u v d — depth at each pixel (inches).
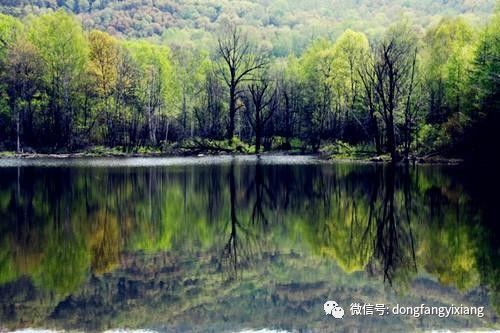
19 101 2797.7
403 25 3233.3
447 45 2554.1
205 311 613.6
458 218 1026.1
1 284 692.7
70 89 2906.0
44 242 892.0
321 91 3085.6
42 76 2842.0
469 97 2018.9
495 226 951.0
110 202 1268.5
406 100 2406.5
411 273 729.6
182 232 969.5
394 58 2405.3
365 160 2378.2
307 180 1651.1
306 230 978.7
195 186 1533.0
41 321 584.4
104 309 615.2
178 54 3612.2
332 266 766.5
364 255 812.0
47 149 2871.6
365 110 2736.2
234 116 3299.7
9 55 2815.0
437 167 1991.9
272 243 891.4
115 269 755.4
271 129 3198.8
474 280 694.5
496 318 591.8
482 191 1350.9
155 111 3191.4
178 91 3329.2
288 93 3331.7
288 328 575.2
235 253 834.2
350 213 1114.7
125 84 3046.3
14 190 1435.8
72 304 627.8
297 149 3127.5
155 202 1270.9
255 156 2800.2
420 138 2313.0
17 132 2770.7
